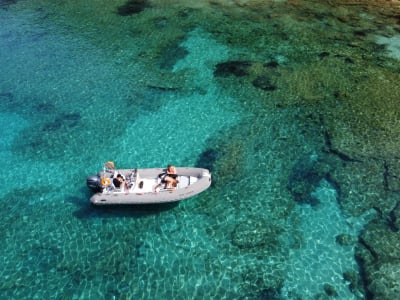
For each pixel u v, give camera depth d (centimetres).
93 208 1488
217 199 1512
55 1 3142
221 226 1413
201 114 1969
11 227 1422
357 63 2311
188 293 1205
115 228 1412
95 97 2091
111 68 2325
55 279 1248
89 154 1741
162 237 1378
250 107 2006
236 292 1208
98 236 1384
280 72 2256
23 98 2088
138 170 1505
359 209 1460
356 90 2083
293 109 1980
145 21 2838
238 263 1291
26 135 1848
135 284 1232
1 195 1556
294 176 1606
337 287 1217
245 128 1872
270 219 1438
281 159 1688
